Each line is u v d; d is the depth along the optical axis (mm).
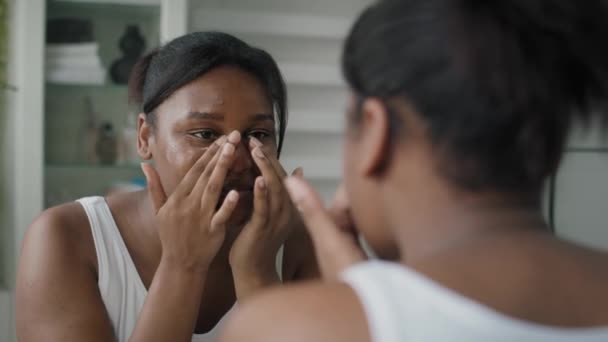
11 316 2350
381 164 488
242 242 1071
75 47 2506
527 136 443
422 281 431
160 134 1106
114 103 2604
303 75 2865
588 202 2322
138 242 1157
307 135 2949
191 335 1057
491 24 442
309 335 427
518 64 439
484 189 465
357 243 616
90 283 1118
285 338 433
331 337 422
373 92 471
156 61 1115
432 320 415
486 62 434
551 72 449
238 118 1076
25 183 2406
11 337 2355
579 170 2291
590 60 456
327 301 439
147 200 1178
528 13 445
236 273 1080
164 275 1045
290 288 468
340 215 616
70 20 2504
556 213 2322
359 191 514
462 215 469
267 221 1071
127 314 1137
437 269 444
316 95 2936
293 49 2902
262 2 2855
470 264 445
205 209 1036
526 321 424
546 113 449
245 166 1075
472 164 451
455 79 437
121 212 1181
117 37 2586
